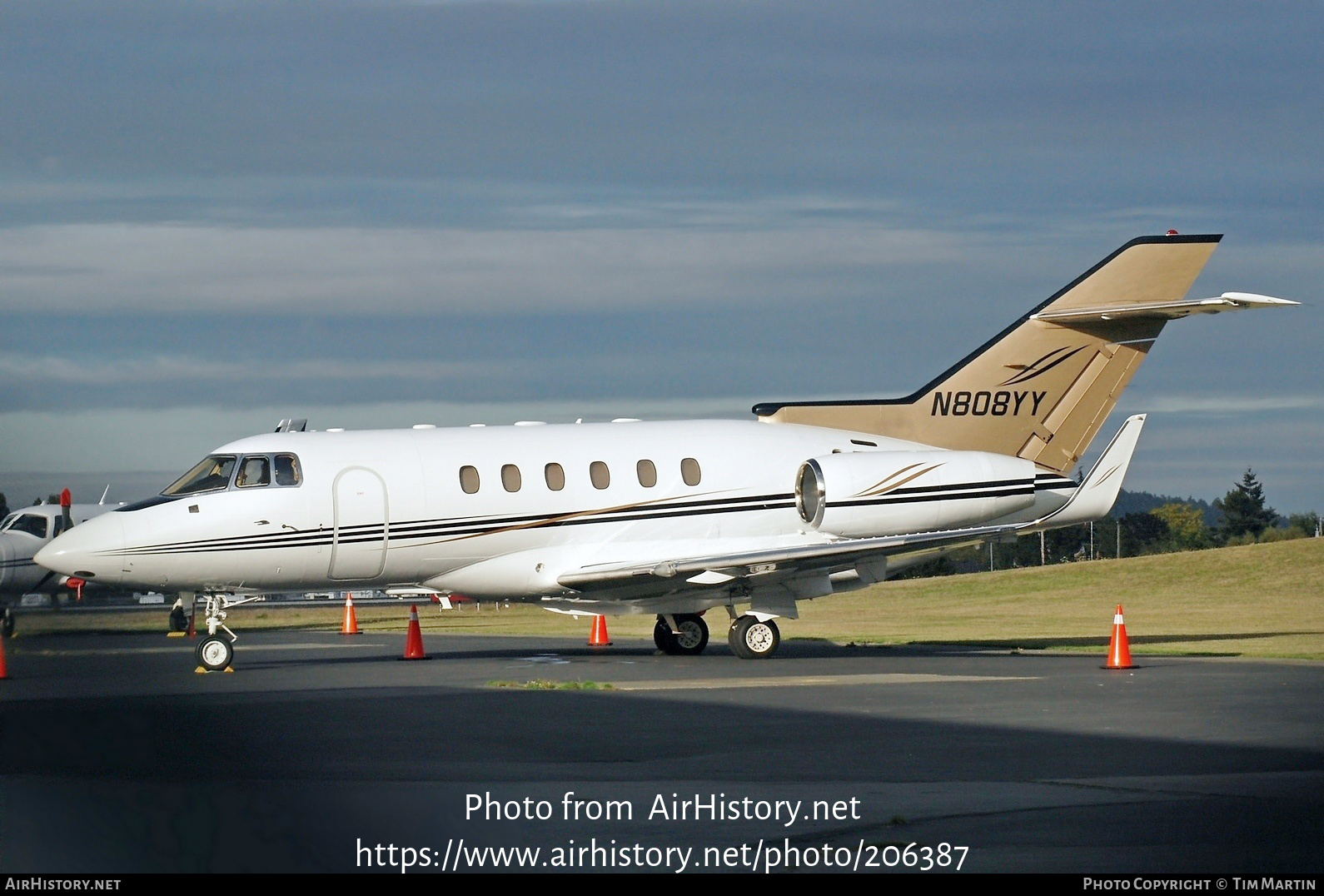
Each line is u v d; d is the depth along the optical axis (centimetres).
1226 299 3653
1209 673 3045
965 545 3644
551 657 3747
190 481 3456
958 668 3238
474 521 3591
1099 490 3734
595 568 3606
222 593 3488
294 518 3438
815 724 2178
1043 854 1320
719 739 2011
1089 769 1750
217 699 2550
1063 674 3050
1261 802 1538
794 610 3638
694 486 3769
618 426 3828
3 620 2217
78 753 1866
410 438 3625
